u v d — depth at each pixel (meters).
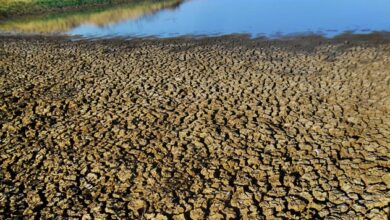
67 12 44.00
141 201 9.85
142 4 47.47
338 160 10.81
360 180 9.90
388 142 11.40
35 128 13.80
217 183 10.29
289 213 9.11
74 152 12.16
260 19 31.59
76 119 14.30
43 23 37.50
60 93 16.77
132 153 11.88
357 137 11.86
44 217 9.55
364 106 13.80
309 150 11.41
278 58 20.23
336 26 27.14
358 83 15.88
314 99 14.70
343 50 21.05
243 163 11.04
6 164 11.74
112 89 16.91
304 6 35.31
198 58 21.02
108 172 11.03
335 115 13.36
